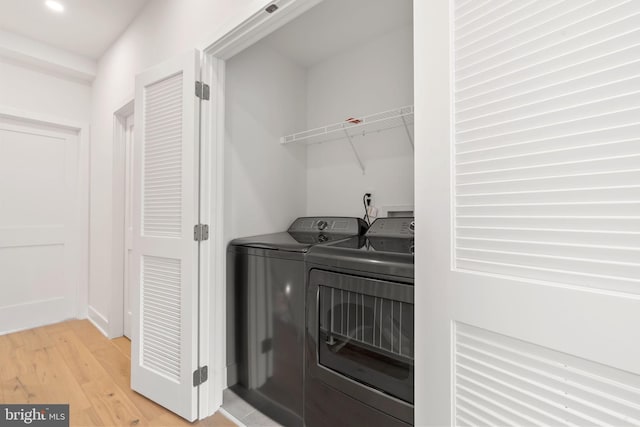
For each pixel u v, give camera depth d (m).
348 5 1.67
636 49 0.51
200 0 1.55
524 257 0.63
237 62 1.83
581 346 0.55
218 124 1.58
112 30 2.35
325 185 2.31
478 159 0.70
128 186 2.50
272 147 2.09
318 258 1.26
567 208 0.58
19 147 2.59
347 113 2.17
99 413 1.50
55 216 2.79
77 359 2.07
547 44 0.60
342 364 1.18
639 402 0.50
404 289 0.99
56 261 2.79
